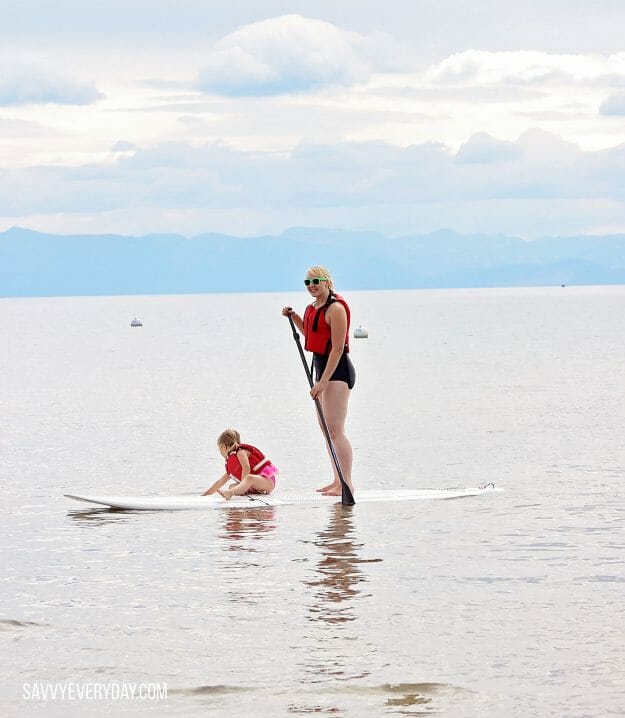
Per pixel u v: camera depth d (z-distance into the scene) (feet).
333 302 50.03
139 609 29.86
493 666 24.39
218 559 36.76
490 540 39.65
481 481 56.80
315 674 23.95
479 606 29.81
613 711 21.52
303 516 45.85
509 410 97.09
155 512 47.37
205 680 23.63
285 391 126.41
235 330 396.98
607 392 115.85
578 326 358.23
